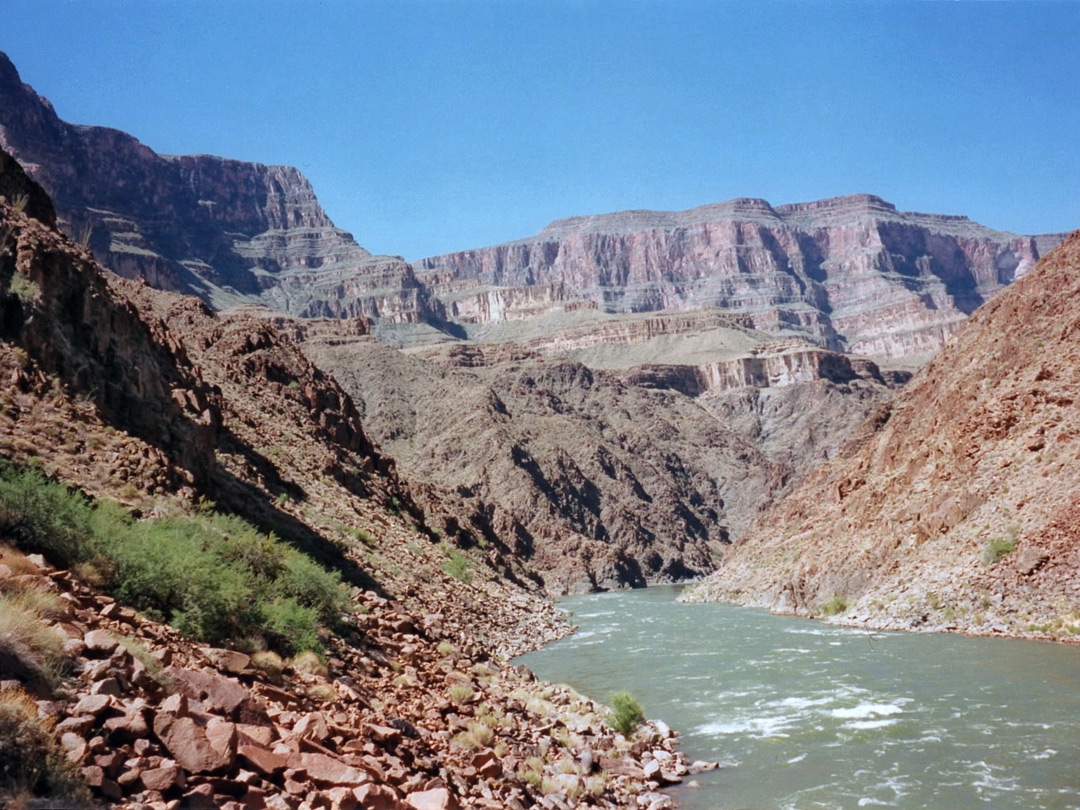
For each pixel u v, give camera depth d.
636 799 15.84
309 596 19.47
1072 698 24.09
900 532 51.53
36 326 24.14
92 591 12.66
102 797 7.00
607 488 194.62
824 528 70.19
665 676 32.97
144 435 26.03
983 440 50.19
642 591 125.88
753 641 43.16
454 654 23.59
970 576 41.84
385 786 9.28
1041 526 40.31
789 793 16.92
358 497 52.00
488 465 172.62
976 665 30.53
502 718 17.75
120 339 28.83
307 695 13.36
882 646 37.41
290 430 54.03
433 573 43.81
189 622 13.55
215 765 7.93
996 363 56.56
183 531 18.27
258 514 30.52
